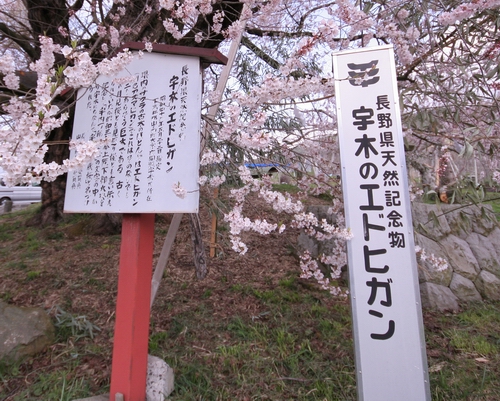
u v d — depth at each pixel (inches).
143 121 75.2
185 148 71.6
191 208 69.2
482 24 85.0
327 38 65.5
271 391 80.1
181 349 96.3
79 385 81.0
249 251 170.1
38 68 62.3
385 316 65.4
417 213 146.2
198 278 137.3
